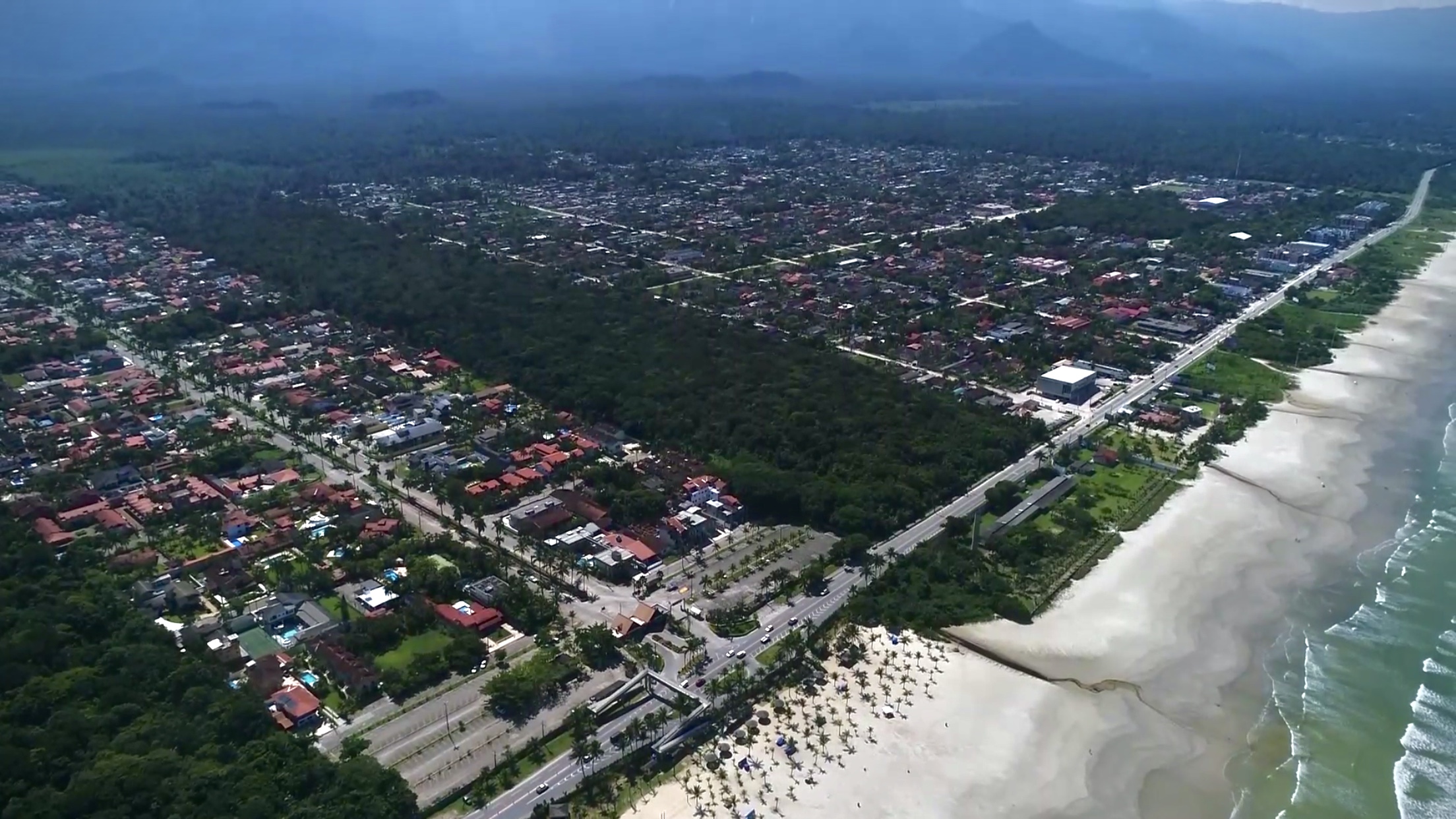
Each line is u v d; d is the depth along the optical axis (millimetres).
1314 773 157750
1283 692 177250
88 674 166500
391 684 173000
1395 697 176000
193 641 182000
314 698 168750
